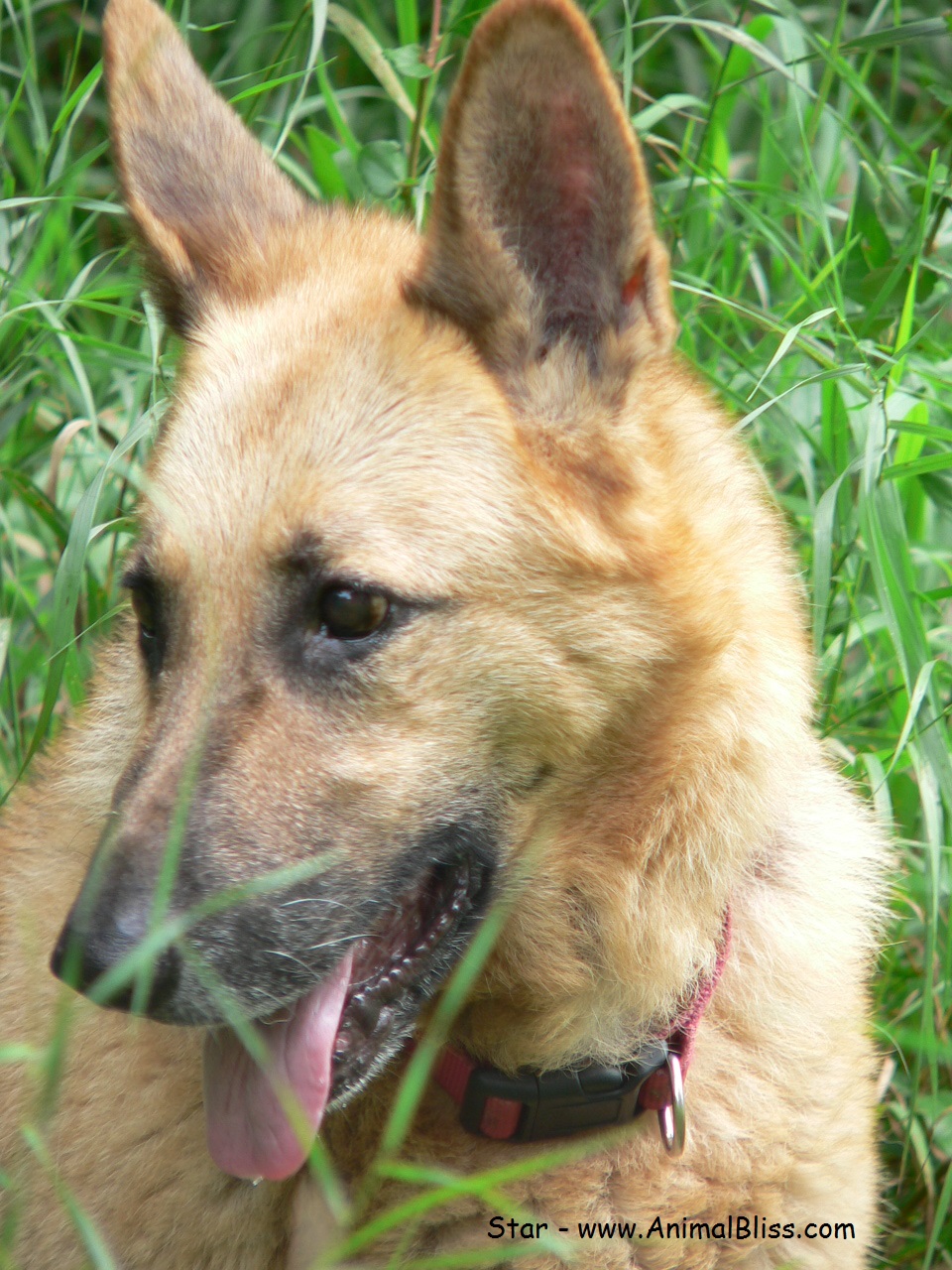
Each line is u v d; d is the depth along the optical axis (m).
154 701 4.09
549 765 4.10
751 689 4.35
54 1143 4.47
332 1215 4.24
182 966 3.69
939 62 8.30
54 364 6.83
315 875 3.82
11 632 6.26
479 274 4.08
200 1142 4.35
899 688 5.94
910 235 6.23
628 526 4.10
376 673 3.88
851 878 4.80
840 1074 4.61
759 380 5.45
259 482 3.96
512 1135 4.27
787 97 7.53
